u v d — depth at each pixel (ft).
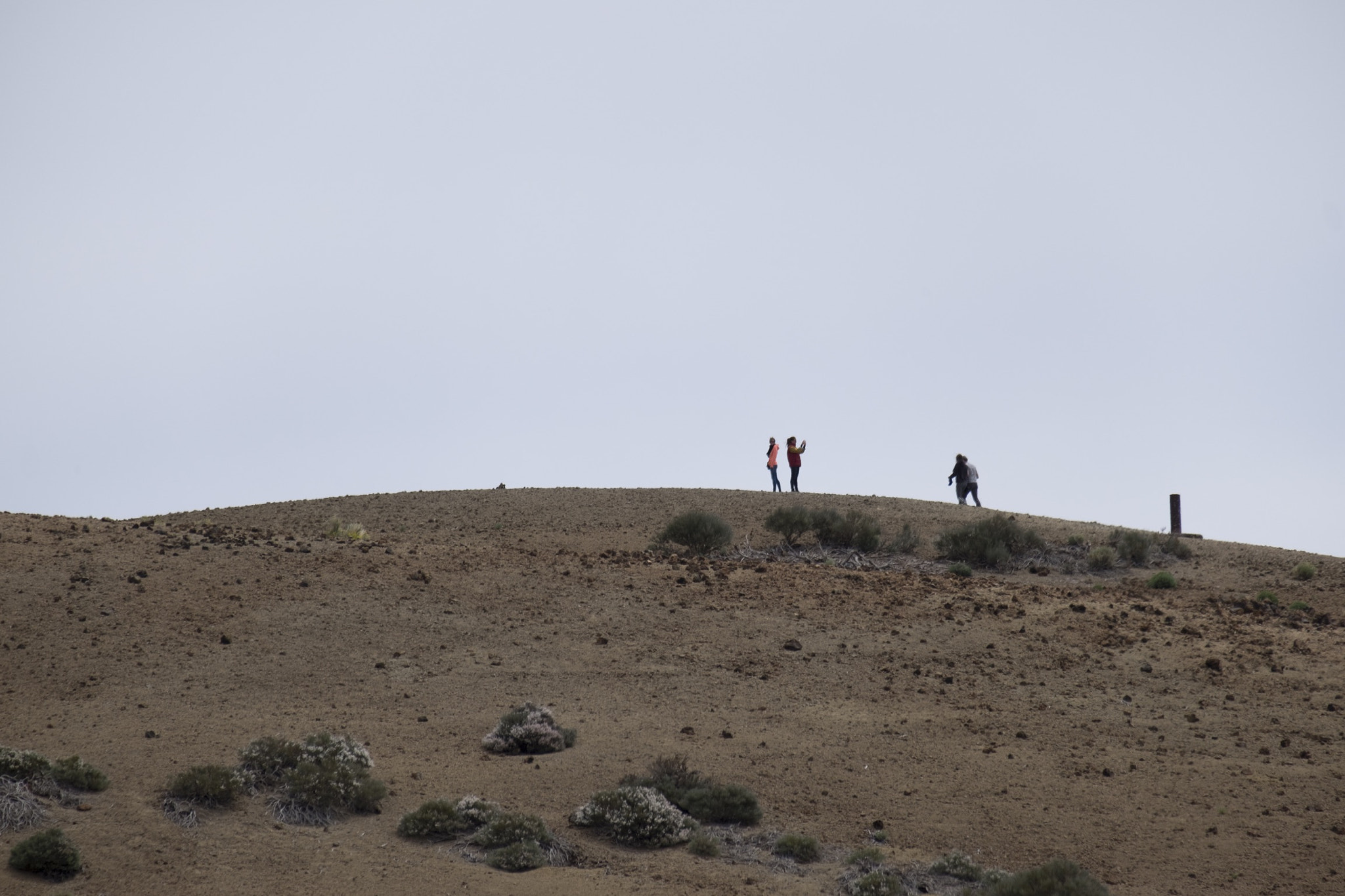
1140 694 59.26
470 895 34.65
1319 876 37.58
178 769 41.83
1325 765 48.85
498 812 41.04
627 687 58.54
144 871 33.60
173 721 48.44
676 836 40.65
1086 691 59.57
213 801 39.09
